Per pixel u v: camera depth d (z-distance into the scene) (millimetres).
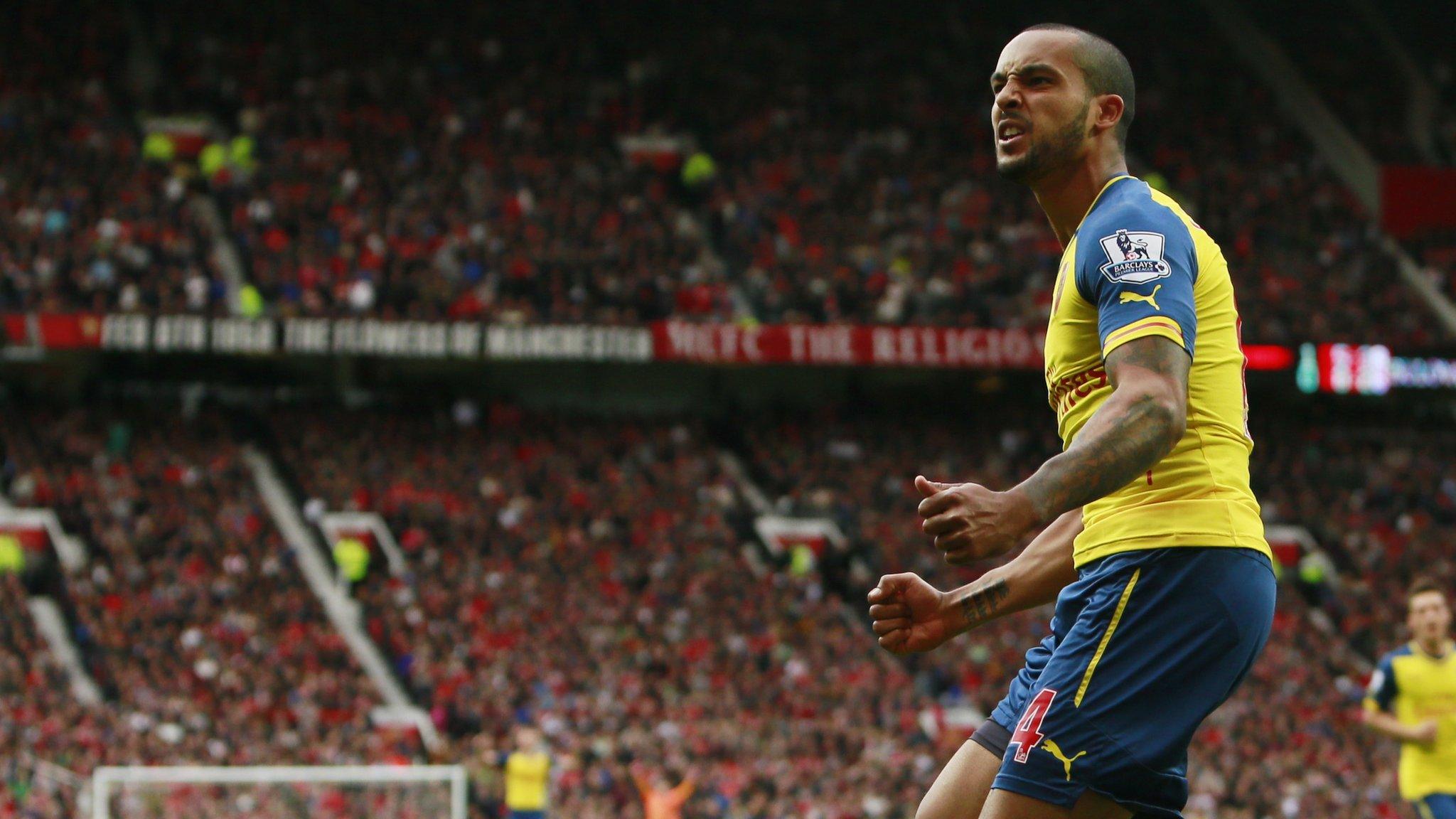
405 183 29234
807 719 20625
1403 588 25953
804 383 30844
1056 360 2783
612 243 28938
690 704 20297
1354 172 34906
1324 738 21203
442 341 26469
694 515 25641
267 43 31828
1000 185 32250
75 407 25703
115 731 17875
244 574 21969
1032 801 2596
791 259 29688
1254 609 2609
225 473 24453
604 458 26766
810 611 23141
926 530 2361
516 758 15242
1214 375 2686
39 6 30406
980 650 22609
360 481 25172
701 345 27297
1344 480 28797
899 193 31641
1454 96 36656
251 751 17766
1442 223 34250
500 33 33281
